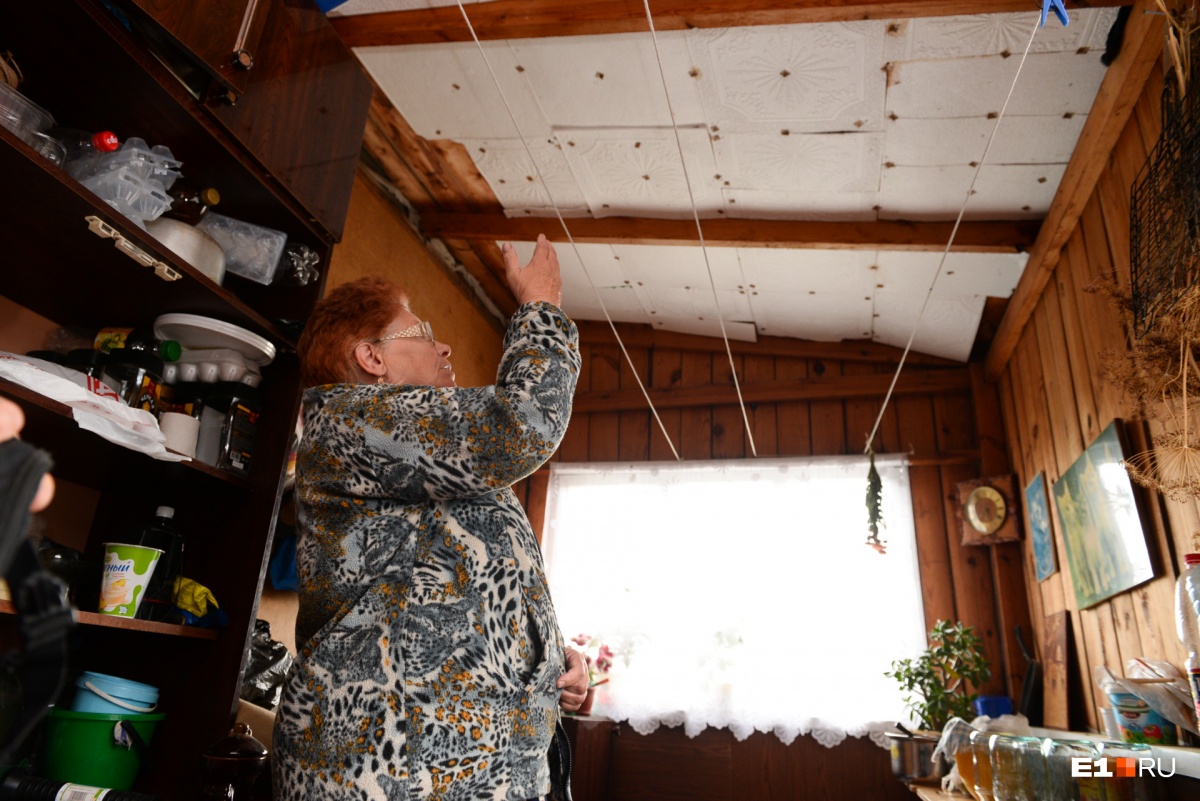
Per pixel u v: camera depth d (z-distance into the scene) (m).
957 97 2.37
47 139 1.24
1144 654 2.21
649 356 4.39
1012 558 3.51
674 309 4.06
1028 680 3.20
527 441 0.92
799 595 3.67
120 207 1.35
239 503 1.58
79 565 1.36
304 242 1.76
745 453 4.07
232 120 1.44
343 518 0.98
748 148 2.76
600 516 4.03
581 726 3.14
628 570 3.88
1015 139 2.50
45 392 1.17
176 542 1.48
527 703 0.91
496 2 2.31
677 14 2.19
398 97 2.76
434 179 3.27
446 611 0.90
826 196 2.95
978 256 3.12
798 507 3.83
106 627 1.40
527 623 0.94
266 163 1.54
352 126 1.87
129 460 1.41
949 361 3.97
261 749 1.33
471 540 0.95
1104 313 2.36
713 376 4.26
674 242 3.24
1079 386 2.63
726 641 3.60
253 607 1.50
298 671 0.91
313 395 1.05
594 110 2.68
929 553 3.68
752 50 2.31
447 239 3.54
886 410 3.99
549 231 3.35
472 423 0.92
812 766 3.42
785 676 3.54
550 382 0.95
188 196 1.53
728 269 3.58
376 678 0.87
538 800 0.90
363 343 1.14
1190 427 1.64
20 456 0.34
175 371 1.57
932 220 2.99
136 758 1.35
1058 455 2.90
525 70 2.55
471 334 3.91
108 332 1.50
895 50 2.24
